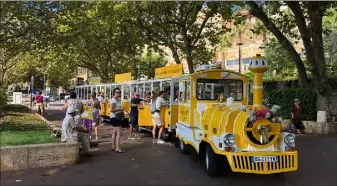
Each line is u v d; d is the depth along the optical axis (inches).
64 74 1731.1
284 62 1256.8
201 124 372.5
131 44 1105.4
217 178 312.2
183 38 938.7
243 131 290.0
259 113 291.9
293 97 783.1
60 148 349.7
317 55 707.4
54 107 1777.8
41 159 339.9
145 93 680.4
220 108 336.8
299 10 724.7
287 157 290.4
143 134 623.2
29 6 637.9
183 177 313.6
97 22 1082.1
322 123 673.6
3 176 303.9
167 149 459.5
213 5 796.6
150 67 1571.1
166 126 524.7
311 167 367.2
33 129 494.9
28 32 679.7
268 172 284.8
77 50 1277.1
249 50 1759.4
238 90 424.2
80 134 394.9
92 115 521.7
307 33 722.8
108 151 440.5
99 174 319.0
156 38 1008.2
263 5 841.5
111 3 899.4
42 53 817.5
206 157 332.5
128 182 293.0
